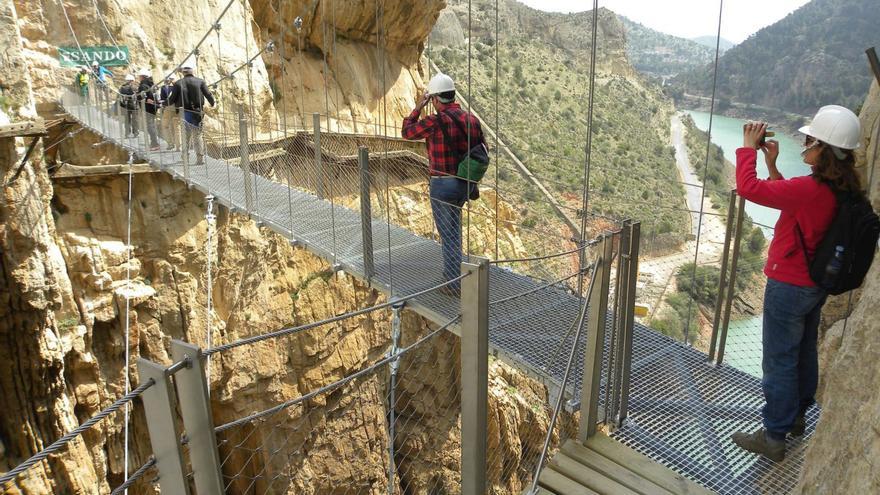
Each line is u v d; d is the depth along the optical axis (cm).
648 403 379
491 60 4038
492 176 1883
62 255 1143
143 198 1247
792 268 291
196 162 995
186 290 1303
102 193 1207
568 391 375
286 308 1561
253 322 1462
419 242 634
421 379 1795
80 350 1138
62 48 1327
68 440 158
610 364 343
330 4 2108
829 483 213
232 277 1415
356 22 2280
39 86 1294
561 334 449
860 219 268
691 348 445
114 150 1308
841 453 209
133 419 1248
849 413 212
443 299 482
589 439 342
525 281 551
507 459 1559
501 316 479
